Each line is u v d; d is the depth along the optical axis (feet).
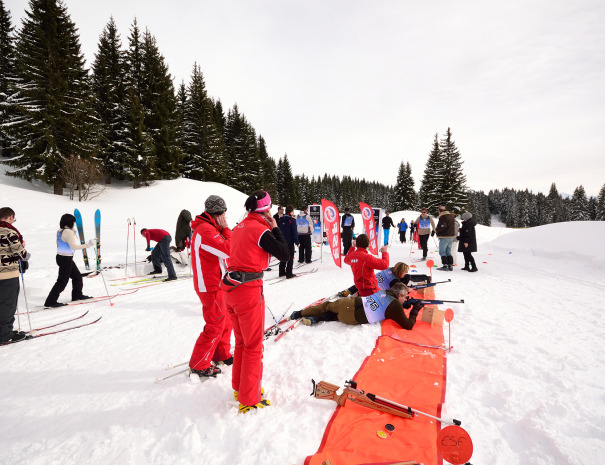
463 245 25.26
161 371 10.25
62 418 7.96
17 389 9.34
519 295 17.97
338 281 22.48
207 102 133.28
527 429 6.93
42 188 80.12
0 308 12.35
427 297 16.70
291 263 23.47
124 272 24.47
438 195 142.61
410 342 11.67
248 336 7.93
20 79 76.07
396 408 7.58
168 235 23.08
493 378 8.98
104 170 92.94
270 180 184.96
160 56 109.91
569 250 29.81
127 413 8.07
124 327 14.15
